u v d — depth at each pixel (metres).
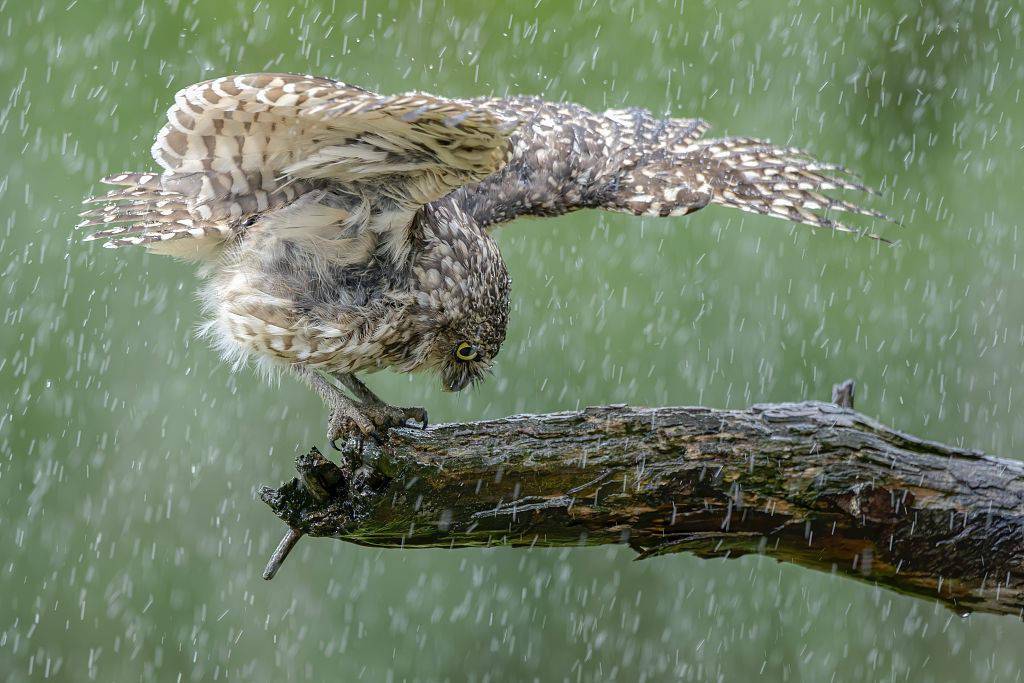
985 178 14.38
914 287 14.44
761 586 16.05
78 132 13.48
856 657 15.77
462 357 7.55
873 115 14.35
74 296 14.08
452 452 6.08
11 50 13.45
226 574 15.32
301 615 15.39
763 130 13.89
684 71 13.98
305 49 14.10
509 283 7.80
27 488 14.65
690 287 14.29
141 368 14.57
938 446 6.08
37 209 13.55
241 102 5.81
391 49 14.29
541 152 8.64
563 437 6.12
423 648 15.41
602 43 14.17
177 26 13.84
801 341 14.30
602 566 16.12
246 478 15.21
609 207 8.59
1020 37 14.33
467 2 14.44
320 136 6.09
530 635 15.66
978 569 6.00
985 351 14.40
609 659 15.73
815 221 8.62
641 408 6.19
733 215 14.30
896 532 6.00
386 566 15.75
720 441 6.07
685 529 6.12
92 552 15.02
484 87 14.27
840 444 6.05
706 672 15.61
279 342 7.05
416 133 5.86
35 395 14.30
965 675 15.79
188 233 7.07
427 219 7.22
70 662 14.91
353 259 7.07
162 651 15.09
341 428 6.73
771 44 14.05
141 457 14.98
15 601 14.84
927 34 14.33
